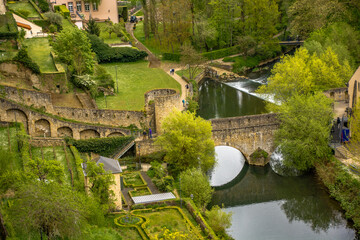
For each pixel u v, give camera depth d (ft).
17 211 171.83
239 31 596.29
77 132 305.12
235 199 291.99
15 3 531.91
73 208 178.40
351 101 323.98
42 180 200.54
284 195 293.23
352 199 270.87
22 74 338.13
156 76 465.06
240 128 312.50
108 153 297.53
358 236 252.62
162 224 220.43
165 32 558.97
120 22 620.49
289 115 307.78
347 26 442.09
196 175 261.24
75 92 353.72
